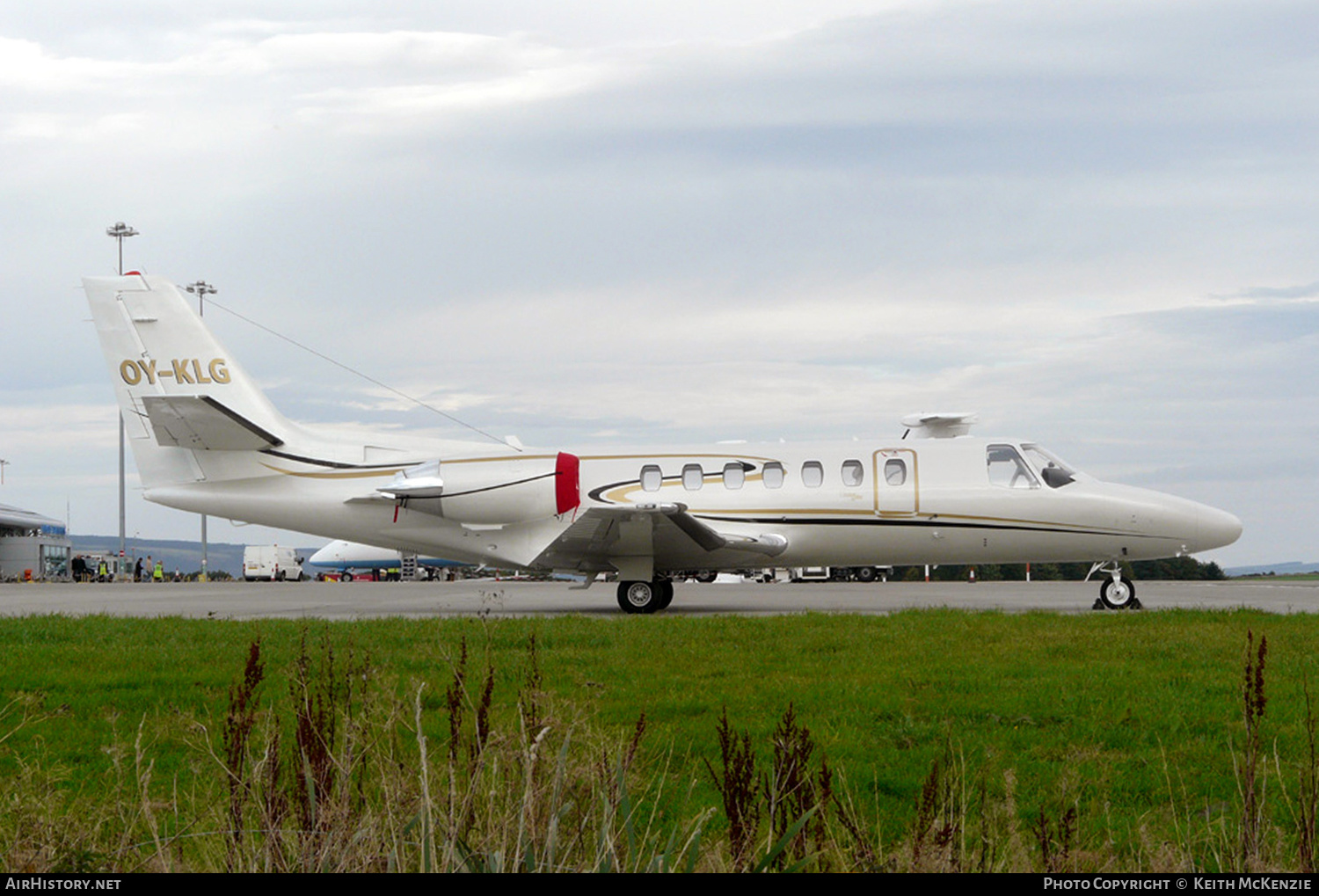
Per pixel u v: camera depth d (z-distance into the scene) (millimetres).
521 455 22938
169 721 9094
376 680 9914
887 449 22562
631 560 21828
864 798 6758
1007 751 7828
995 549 22188
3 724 9141
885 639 13742
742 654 12539
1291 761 7492
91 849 5266
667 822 6188
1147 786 7016
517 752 5488
